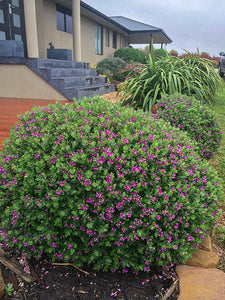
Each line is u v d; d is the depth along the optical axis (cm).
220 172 366
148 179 177
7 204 188
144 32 1953
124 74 1273
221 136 356
